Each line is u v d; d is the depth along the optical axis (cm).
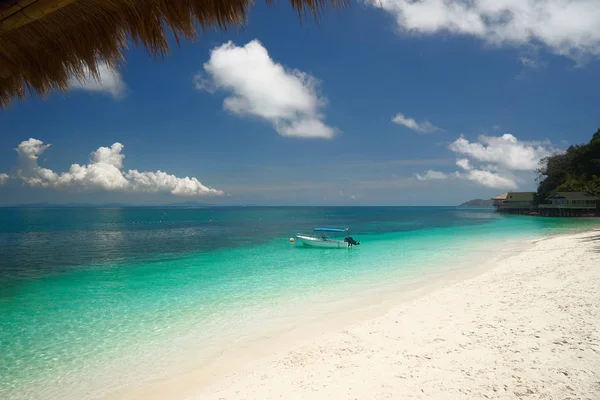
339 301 1149
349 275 1595
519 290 1073
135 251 2670
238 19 185
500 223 5634
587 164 7581
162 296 1291
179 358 759
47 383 666
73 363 747
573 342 643
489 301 984
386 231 4375
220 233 4403
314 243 2797
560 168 8206
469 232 3966
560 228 4194
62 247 2975
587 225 4672
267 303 1154
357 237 3588
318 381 600
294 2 176
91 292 1388
